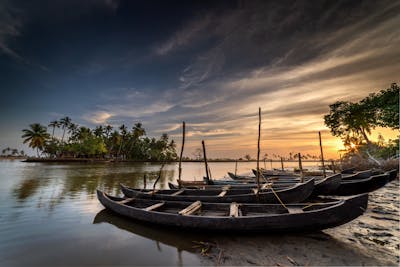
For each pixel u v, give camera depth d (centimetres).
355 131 2958
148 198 960
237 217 561
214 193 1014
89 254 512
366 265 429
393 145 2738
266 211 670
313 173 1850
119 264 466
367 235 572
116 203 800
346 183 1038
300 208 627
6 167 3906
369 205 891
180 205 796
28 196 1206
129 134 7369
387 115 2295
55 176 2306
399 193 1188
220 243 550
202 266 447
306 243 532
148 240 588
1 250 534
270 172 2114
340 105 2939
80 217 812
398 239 543
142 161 7719
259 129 880
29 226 708
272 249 507
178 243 564
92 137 6512
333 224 530
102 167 4097
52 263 473
